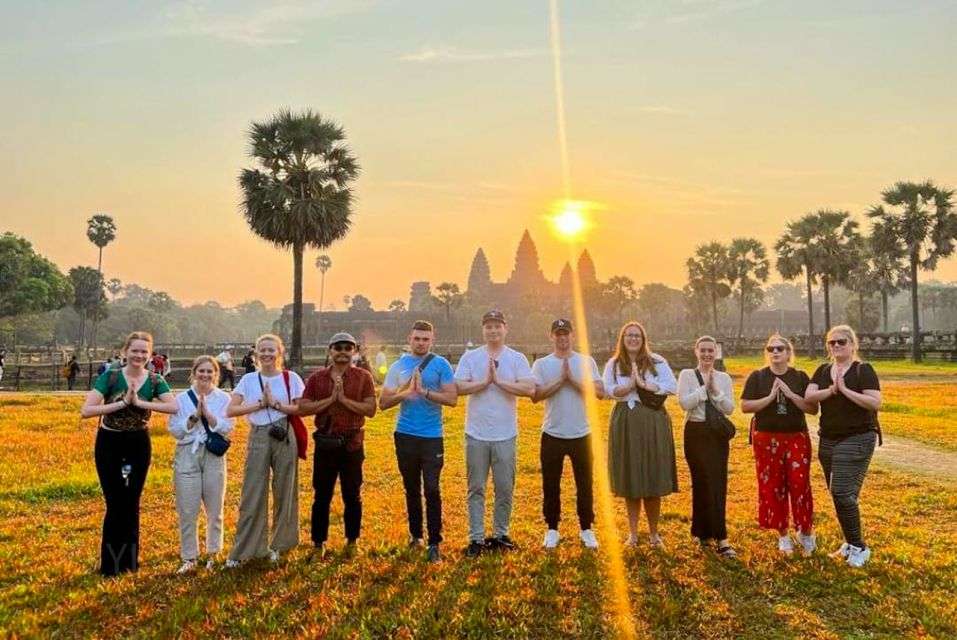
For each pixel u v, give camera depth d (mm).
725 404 6152
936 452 12203
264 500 5809
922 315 126500
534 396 6230
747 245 72750
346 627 4449
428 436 6094
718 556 5910
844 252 53344
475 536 6078
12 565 5824
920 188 45094
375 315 114500
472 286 160875
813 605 4910
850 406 5734
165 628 4461
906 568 5629
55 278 78062
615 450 6160
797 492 6023
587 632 4480
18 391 29656
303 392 6031
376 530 6969
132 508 5676
